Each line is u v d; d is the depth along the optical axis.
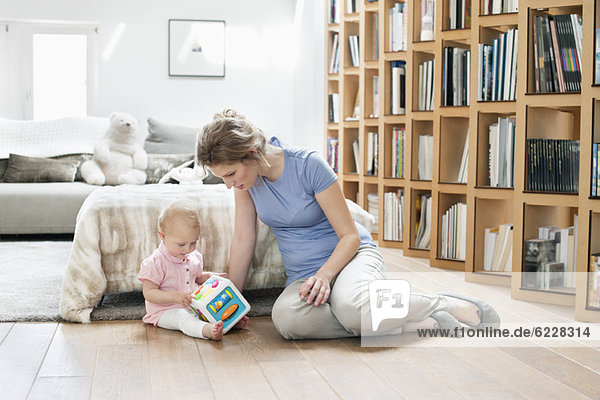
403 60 4.55
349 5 5.11
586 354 2.04
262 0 6.32
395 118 4.48
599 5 2.48
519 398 1.63
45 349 2.04
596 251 2.51
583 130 2.51
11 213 4.62
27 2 5.91
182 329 2.23
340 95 5.15
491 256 3.35
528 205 2.91
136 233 2.52
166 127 5.42
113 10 6.05
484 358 1.98
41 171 5.00
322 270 2.18
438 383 1.74
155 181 5.06
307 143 6.05
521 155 2.90
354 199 5.27
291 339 2.17
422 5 4.15
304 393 1.66
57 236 4.95
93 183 4.91
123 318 2.44
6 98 6.06
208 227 2.59
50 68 6.10
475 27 3.38
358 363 1.91
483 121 3.37
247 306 2.25
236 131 2.08
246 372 1.83
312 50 5.85
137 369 1.85
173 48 6.18
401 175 4.52
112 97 6.11
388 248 4.54
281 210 2.28
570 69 2.83
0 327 2.29
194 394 1.65
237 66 6.32
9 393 1.65
